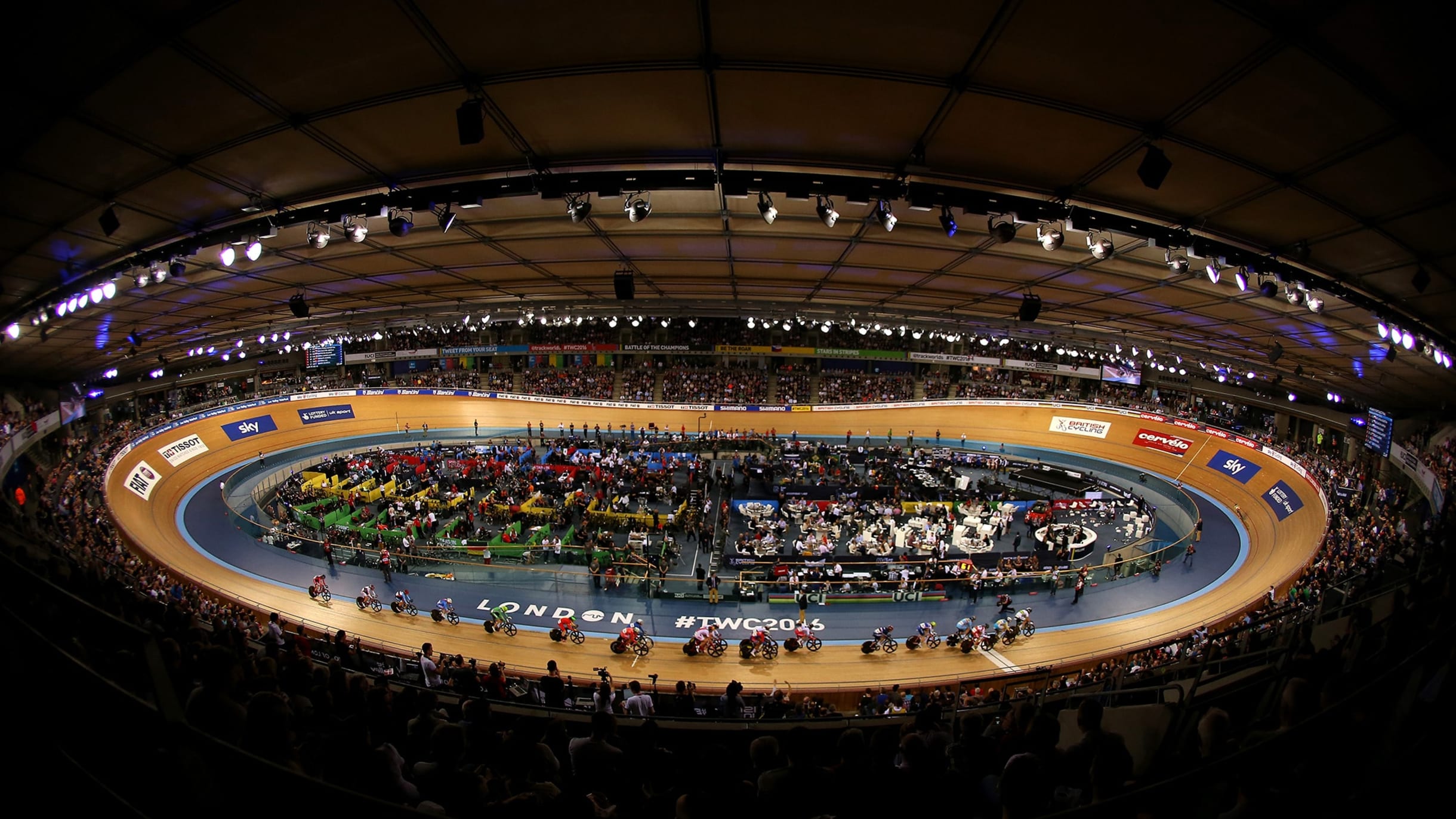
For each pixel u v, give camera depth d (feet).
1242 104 22.68
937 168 30.71
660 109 26.27
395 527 103.14
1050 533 102.63
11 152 27.09
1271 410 143.23
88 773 8.21
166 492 118.42
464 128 23.15
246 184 33.17
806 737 17.88
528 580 84.23
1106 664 58.85
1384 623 21.47
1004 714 31.37
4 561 9.59
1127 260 44.83
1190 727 20.17
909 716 30.07
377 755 14.07
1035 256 46.39
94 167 29.55
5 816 8.10
